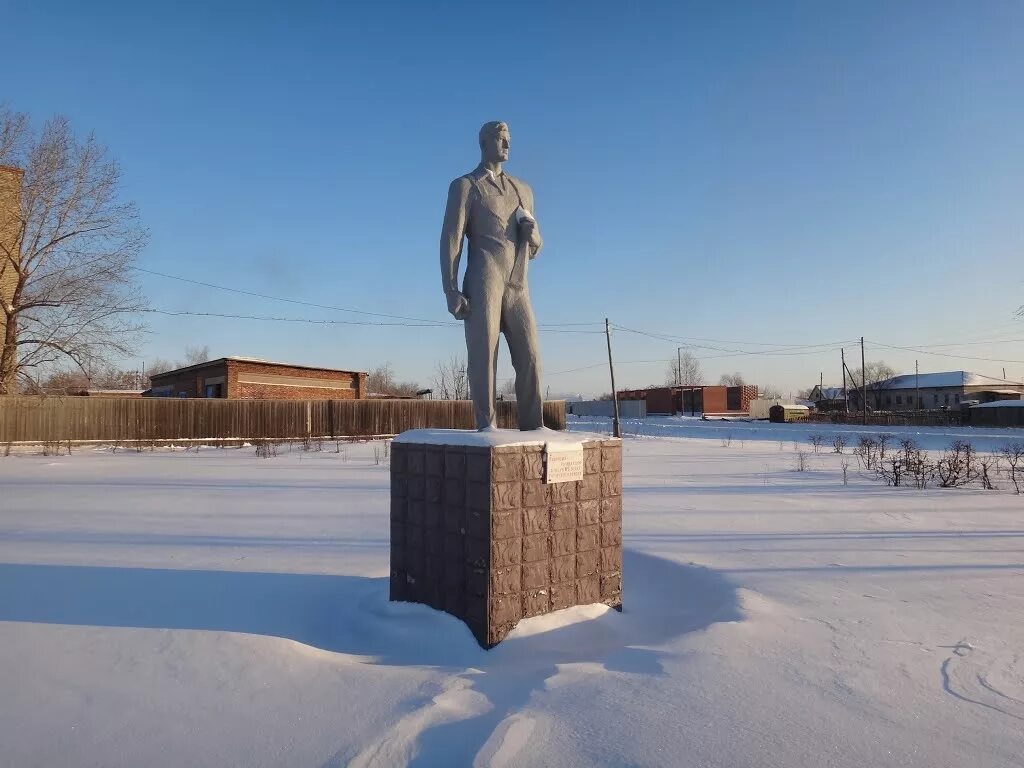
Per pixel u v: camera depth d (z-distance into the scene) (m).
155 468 14.87
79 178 20.75
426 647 3.77
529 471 4.00
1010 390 64.38
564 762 2.31
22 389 20.62
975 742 2.45
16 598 4.46
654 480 12.34
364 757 2.38
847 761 2.31
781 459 17.19
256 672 3.21
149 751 2.45
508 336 4.93
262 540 6.63
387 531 7.13
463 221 4.75
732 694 2.87
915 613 4.12
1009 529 7.30
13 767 2.33
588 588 4.31
